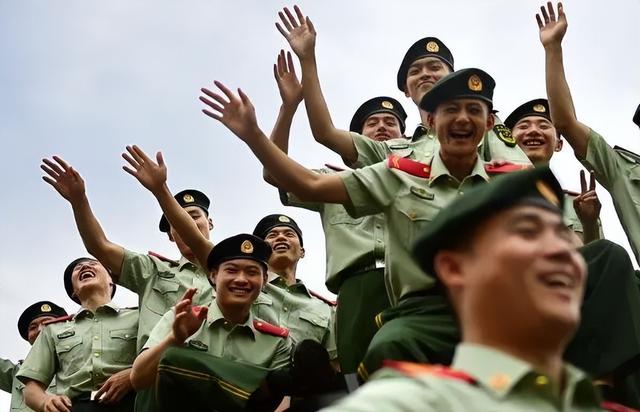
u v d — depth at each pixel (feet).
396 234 18.89
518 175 10.00
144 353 24.00
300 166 19.20
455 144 19.17
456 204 10.12
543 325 9.42
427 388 8.82
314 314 29.09
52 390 30.71
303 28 24.93
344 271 23.94
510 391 8.96
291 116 24.17
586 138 23.49
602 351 18.04
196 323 23.49
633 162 23.82
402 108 29.66
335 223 24.59
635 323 18.34
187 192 31.94
